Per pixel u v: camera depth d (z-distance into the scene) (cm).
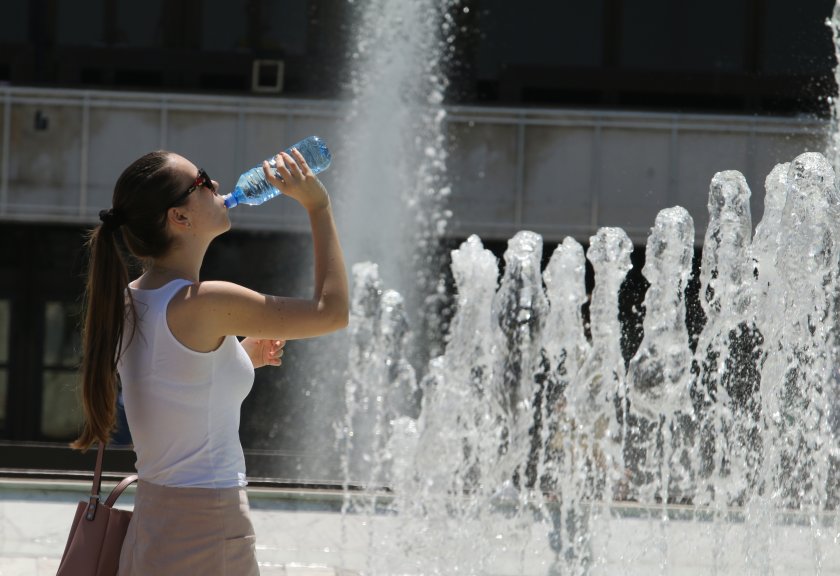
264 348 582
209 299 479
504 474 1117
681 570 984
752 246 1063
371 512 1155
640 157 2288
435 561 1022
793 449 1052
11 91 2266
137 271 588
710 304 1086
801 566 991
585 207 2292
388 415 1781
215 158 2291
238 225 2244
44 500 1155
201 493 479
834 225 1018
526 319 1108
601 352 1105
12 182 2267
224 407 488
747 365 1086
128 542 484
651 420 1096
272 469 1576
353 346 1825
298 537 1080
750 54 2322
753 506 1070
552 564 1009
